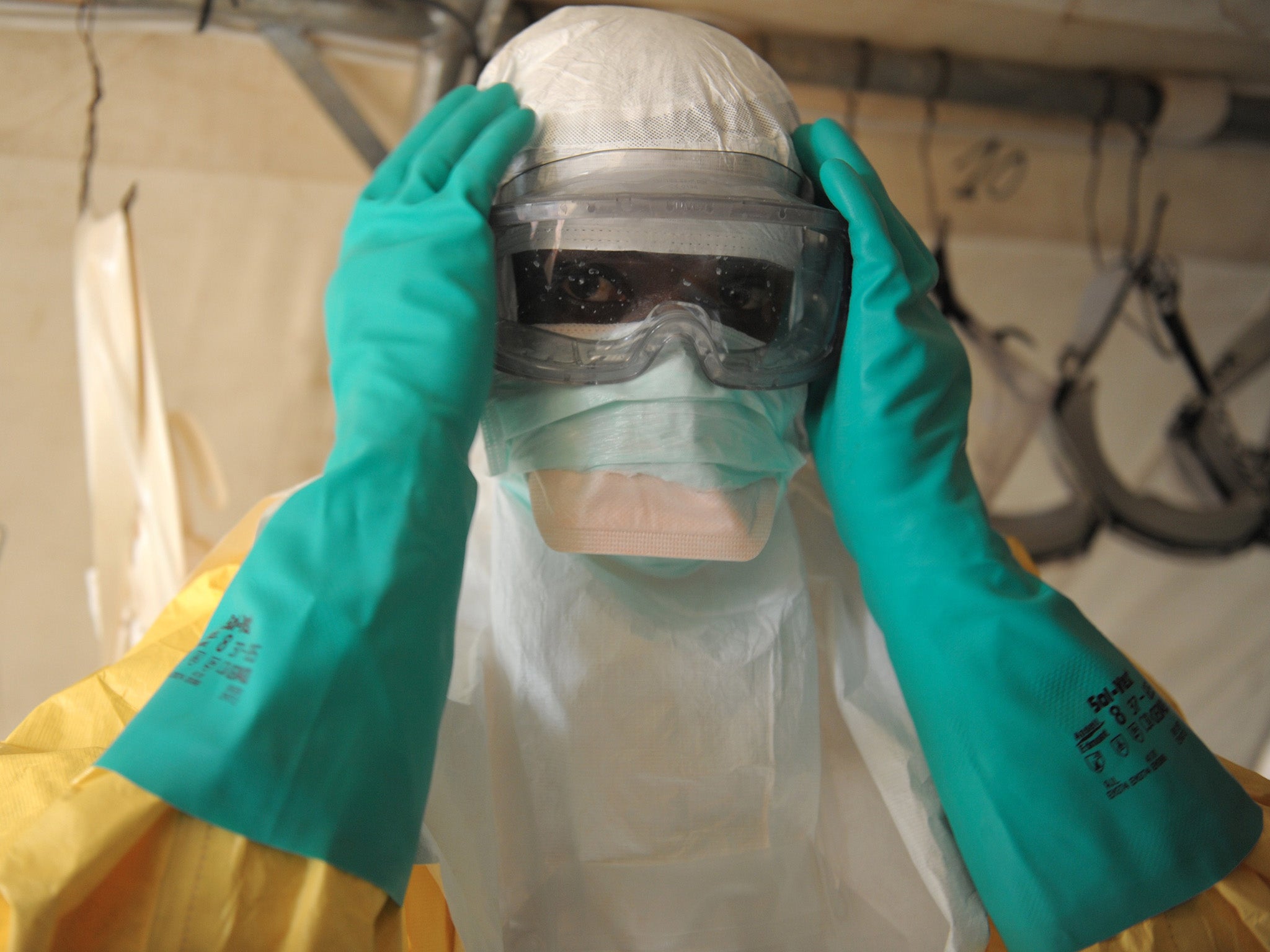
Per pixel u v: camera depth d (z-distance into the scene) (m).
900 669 0.65
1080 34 2.28
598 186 0.65
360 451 0.58
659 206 0.63
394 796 0.50
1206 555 2.68
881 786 0.69
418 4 1.89
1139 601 2.64
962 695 0.60
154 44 2.07
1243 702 2.65
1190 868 0.56
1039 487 2.61
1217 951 0.55
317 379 2.21
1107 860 0.56
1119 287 2.67
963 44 2.33
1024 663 0.59
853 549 0.68
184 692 0.49
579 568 0.70
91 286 1.57
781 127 0.72
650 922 0.64
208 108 2.15
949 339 0.70
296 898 0.47
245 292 2.19
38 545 2.02
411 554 0.55
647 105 0.68
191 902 0.45
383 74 2.20
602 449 0.66
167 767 0.46
